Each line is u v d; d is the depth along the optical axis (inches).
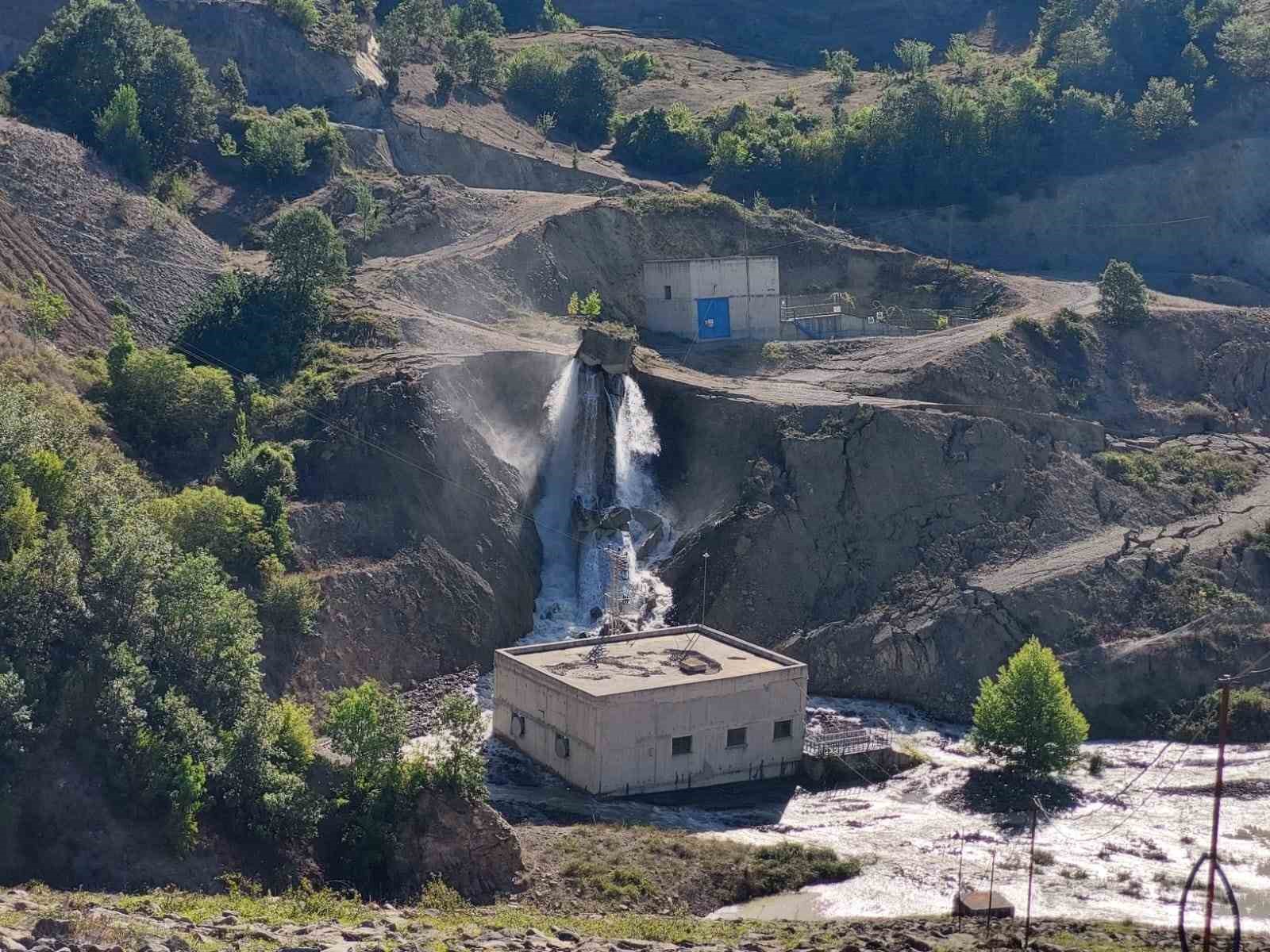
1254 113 7701.8
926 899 3063.5
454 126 7480.3
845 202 7490.2
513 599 4402.1
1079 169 7524.6
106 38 6338.6
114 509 3316.9
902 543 4611.2
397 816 2977.4
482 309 5634.8
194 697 3043.8
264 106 7190.0
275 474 4205.2
